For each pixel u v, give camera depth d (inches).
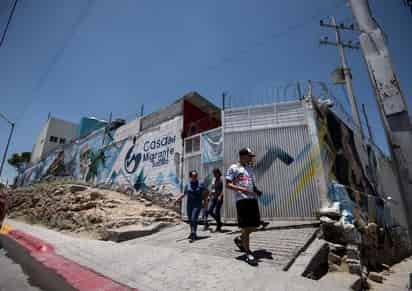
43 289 134.9
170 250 192.4
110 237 301.7
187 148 456.1
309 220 263.3
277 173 299.6
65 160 958.4
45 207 550.3
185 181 430.0
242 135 337.1
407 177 121.9
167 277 138.4
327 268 182.4
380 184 498.0
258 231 243.3
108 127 772.0
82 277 154.1
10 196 850.8
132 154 616.1
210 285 120.6
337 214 227.5
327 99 336.8
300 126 308.8
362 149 447.5
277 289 109.6
